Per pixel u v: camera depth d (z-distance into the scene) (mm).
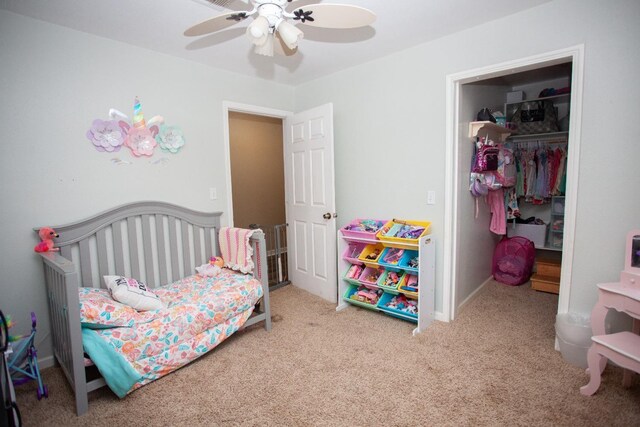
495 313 2828
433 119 2592
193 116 2854
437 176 2619
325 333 2553
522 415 1616
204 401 1801
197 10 1987
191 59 2799
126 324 1917
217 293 2334
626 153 1847
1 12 1941
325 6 1543
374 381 1928
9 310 2061
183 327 2061
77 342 1708
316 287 3408
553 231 3621
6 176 2010
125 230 2506
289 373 2035
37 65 2080
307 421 1627
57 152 2182
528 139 3764
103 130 2355
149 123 2588
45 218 2156
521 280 3529
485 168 2807
